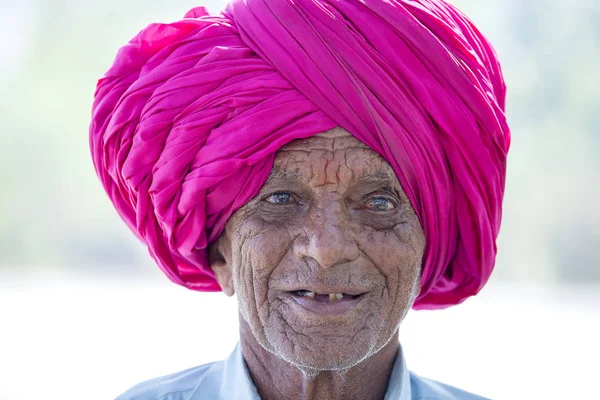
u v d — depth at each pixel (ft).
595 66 40.63
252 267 7.44
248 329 7.96
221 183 7.38
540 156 40.91
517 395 22.71
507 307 34.06
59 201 45.70
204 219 7.64
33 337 27.96
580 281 40.19
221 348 26.25
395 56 7.33
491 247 8.16
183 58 7.61
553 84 40.73
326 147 7.29
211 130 7.38
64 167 46.06
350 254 7.23
